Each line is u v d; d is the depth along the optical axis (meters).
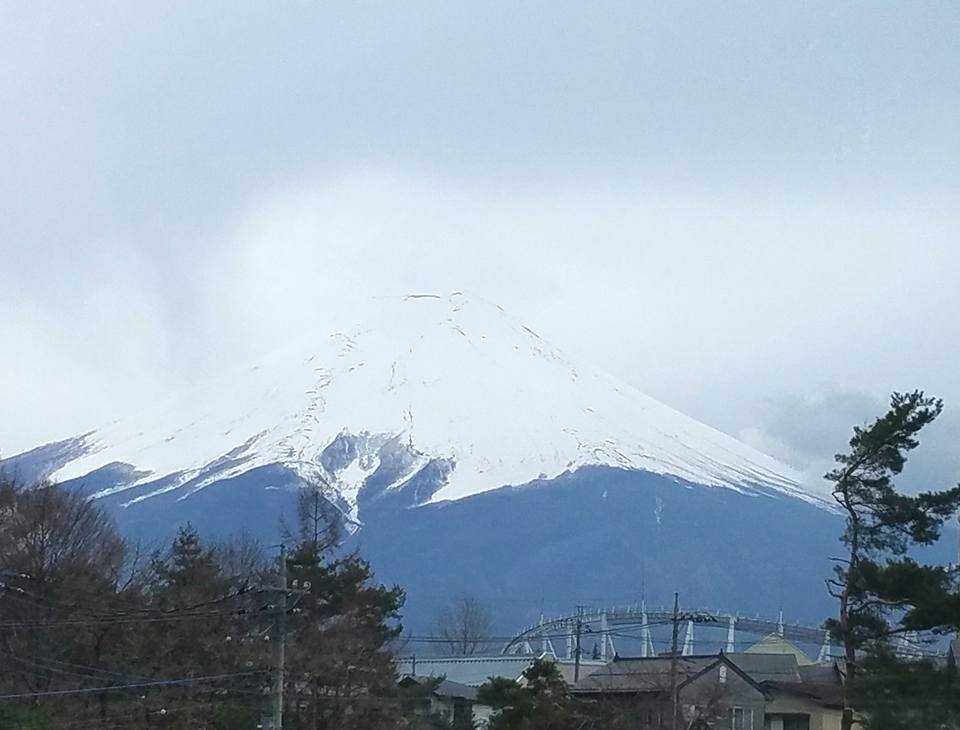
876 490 47.56
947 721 40.62
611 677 70.12
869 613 45.81
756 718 66.56
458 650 125.75
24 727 43.09
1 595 48.56
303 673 51.56
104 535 63.53
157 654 49.50
